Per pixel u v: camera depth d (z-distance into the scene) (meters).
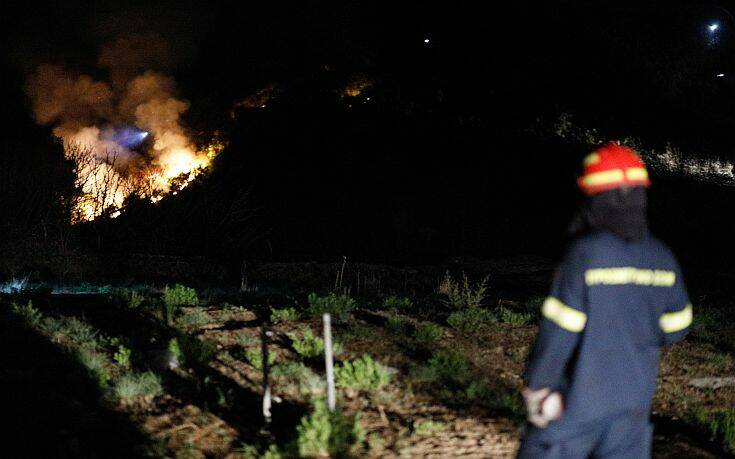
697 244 21.53
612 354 2.88
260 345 7.01
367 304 10.10
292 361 6.52
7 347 6.41
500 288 13.95
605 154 3.08
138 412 5.26
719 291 14.50
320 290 12.07
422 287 14.18
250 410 5.40
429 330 7.64
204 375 6.07
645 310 2.95
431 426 5.21
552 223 22.81
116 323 7.66
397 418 5.39
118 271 13.31
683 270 17.22
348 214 22.72
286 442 4.82
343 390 5.86
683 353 8.02
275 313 8.24
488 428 5.31
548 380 2.89
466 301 10.30
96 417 5.11
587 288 2.87
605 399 2.87
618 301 2.88
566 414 2.92
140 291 10.05
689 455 5.13
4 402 5.16
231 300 9.81
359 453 4.73
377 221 22.50
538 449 3.02
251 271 14.59
